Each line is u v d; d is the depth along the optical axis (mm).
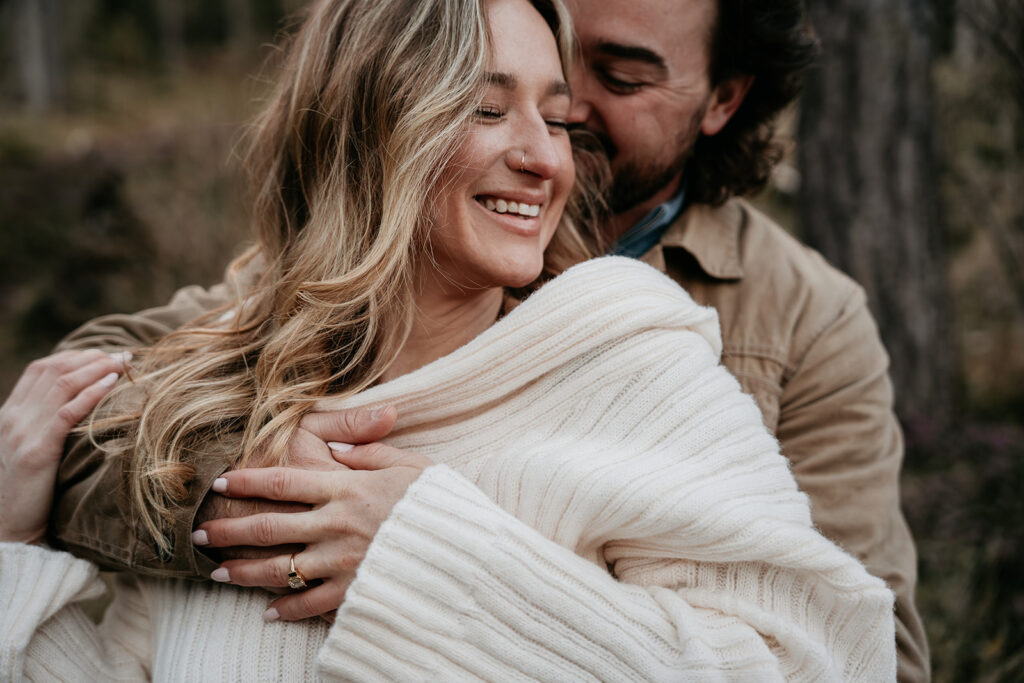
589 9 1702
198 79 13430
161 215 5699
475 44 1303
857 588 1185
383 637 1146
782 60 1894
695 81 1777
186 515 1318
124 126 9992
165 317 1913
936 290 3775
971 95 3561
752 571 1222
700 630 1167
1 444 1474
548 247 1604
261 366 1433
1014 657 2143
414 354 1463
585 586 1172
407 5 1366
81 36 16000
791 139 2182
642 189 1829
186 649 1315
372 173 1396
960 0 3066
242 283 1795
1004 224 3566
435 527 1166
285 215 1571
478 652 1143
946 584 2557
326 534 1252
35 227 6059
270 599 1332
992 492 2906
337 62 1421
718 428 1271
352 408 1376
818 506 1724
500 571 1149
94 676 1392
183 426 1377
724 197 1969
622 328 1305
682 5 1703
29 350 5602
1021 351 4293
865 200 3697
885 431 1787
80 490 1427
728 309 1841
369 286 1347
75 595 1398
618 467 1218
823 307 1809
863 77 3643
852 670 1204
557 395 1335
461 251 1333
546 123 1397
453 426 1377
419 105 1296
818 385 1776
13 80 13914
